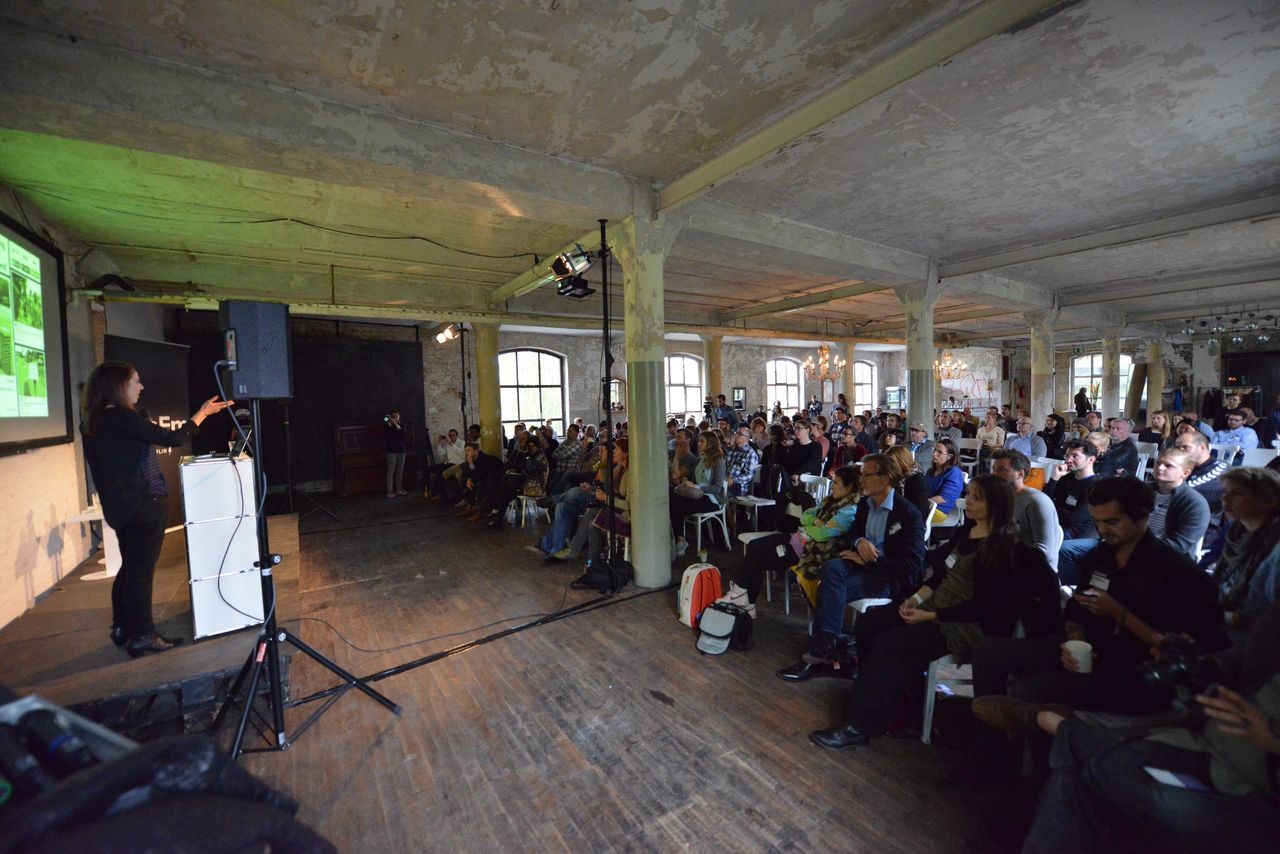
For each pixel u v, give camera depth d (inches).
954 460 159.8
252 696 84.1
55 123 94.1
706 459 200.4
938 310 410.3
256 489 87.2
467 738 90.7
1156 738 53.3
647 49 94.9
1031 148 134.3
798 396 636.7
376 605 151.7
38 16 81.8
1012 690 73.4
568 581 170.7
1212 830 46.9
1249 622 69.4
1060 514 146.0
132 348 192.2
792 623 136.9
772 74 103.7
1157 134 128.0
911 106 113.7
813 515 123.6
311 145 106.0
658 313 159.2
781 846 67.4
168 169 136.0
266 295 251.1
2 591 120.0
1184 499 111.7
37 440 133.6
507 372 446.3
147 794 23.3
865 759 83.9
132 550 99.8
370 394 365.7
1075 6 82.0
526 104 111.8
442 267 253.1
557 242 213.8
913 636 86.5
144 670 93.6
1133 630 70.8
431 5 82.0
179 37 88.0
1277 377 509.4
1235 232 211.8
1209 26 88.1
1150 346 510.9
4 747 25.4
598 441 267.3
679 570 178.1
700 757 85.0
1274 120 120.9
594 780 80.2
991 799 74.4
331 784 79.8
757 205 175.3
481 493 268.8
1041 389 333.4
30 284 133.6
